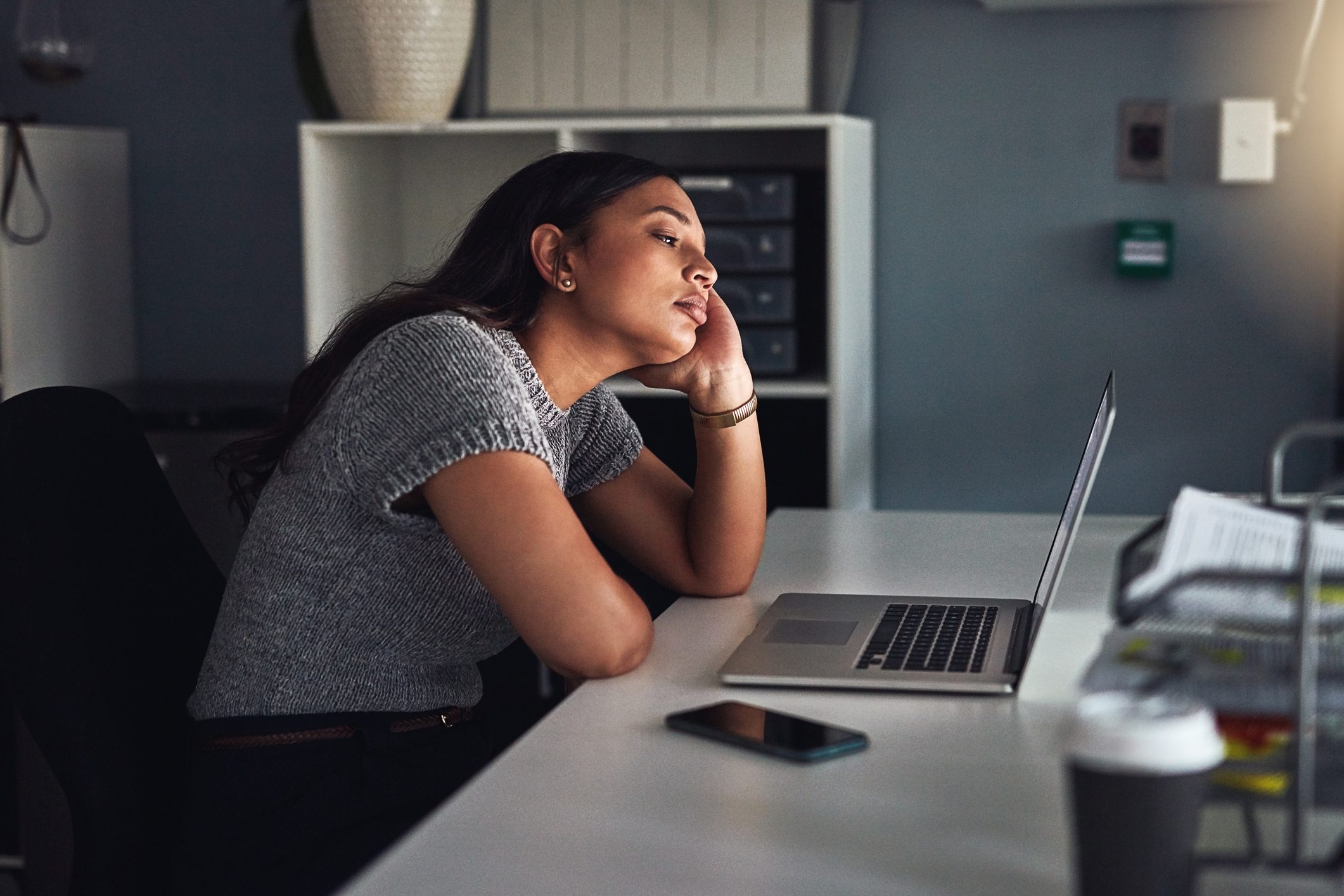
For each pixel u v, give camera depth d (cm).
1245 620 74
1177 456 272
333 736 125
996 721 102
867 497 277
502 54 270
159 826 127
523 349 135
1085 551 164
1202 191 265
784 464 254
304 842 121
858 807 85
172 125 299
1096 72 266
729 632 131
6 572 121
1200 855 67
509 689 252
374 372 123
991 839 80
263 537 128
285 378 302
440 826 82
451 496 116
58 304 277
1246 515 75
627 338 135
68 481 130
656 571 149
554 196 134
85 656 123
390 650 127
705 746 97
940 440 282
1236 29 260
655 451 254
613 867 76
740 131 277
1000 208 273
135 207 302
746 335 253
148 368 305
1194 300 268
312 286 255
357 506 124
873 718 103
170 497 144
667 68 264
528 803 86
